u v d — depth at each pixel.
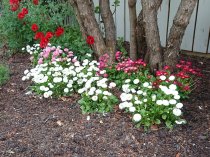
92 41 3.63
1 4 4.88
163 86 2.93
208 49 4.18
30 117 3.03
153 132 2.75
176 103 2.86
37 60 3.98
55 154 2.57
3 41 4.62
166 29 4.31
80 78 3.33
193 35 4.18
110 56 3.72
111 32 3.70
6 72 3.74
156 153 2.55
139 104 2.88
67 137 2.74
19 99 3.33
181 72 3.26
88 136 2.74
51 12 4.71
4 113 3.11
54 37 4.11
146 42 3.55
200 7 3.99
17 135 2.79
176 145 2.62
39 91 3.37
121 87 3.33
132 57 3.78
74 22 4.55
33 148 2.64
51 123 2.92
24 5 4.50
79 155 2.55
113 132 2.77
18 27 4.33
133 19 3.62
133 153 2.56
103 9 3.60
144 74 3.37
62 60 3.62
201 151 2.57
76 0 3.52
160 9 4.23
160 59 3.40
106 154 2.55
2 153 2.59
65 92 3.28
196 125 2.86
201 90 3.40
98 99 3.06
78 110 3.08
